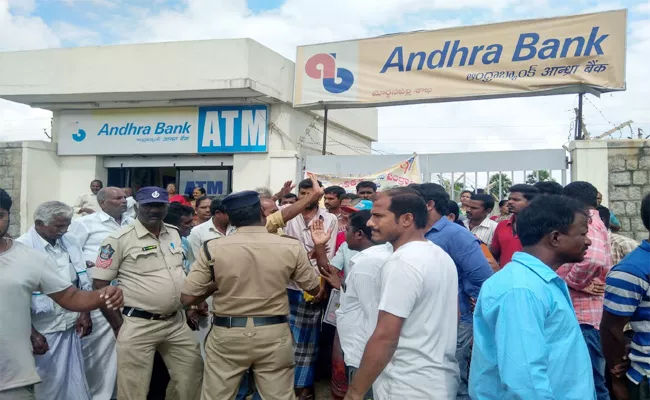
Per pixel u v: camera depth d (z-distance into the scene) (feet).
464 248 10.77
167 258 13.04
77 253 14.10
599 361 11.35
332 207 18.56
